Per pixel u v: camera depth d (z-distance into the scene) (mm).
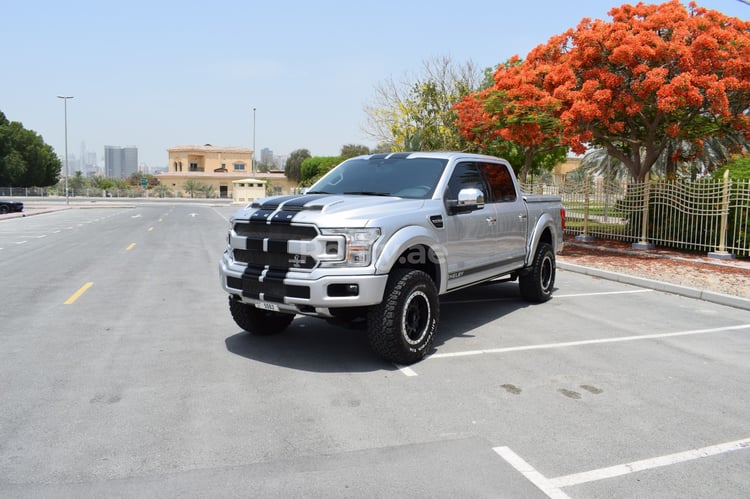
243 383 4926
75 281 10258
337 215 5113
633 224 16047
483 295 9297
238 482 3266
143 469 3402
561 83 14070
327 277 4949
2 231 22094
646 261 12836
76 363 5461
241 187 61750
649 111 14914
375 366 5430
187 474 3350
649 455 3666
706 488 3271
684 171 22531
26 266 12227
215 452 3631
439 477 3340
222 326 6973
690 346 6328
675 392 4840
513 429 4031
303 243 5059
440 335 6652
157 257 13891
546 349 6105
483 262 6957
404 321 5328
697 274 10969
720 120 14172
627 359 5781
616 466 3512
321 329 6871
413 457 3588
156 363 5477
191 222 28281
